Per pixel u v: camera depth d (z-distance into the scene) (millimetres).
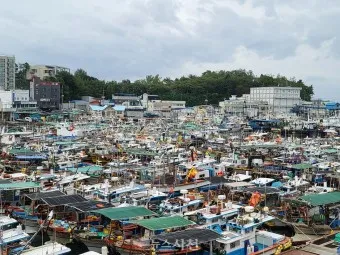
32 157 93812
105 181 68000
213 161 94125
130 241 46719
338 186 77625
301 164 91062
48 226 51281
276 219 56250
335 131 174125
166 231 46188
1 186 60000
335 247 44938
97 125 178000
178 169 83750
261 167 92500
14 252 43094
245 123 199625
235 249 46500
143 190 65312
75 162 92062
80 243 50219
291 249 45719
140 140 132625
